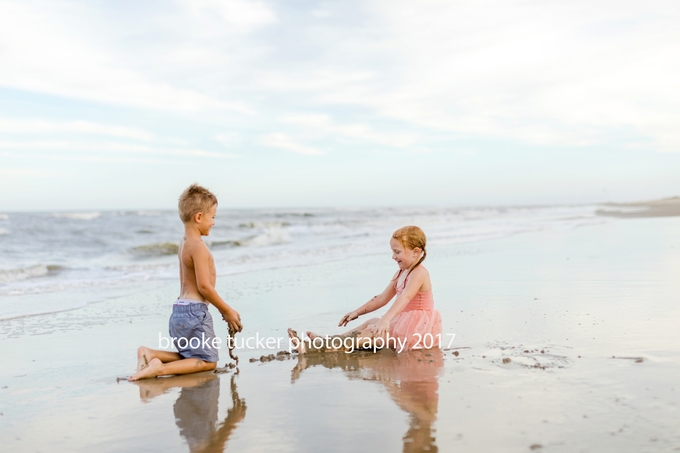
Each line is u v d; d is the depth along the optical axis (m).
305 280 7.84
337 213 51.38
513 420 2.24
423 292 3.85
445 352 3.50
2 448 2.19
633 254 9.34
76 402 2.78
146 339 4.46
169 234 22.00
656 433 2.06
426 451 1.98
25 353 4.00
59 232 20.39
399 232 3.93
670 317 4.26
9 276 9.45
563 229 18.64
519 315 4.59
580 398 2.47
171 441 2.21
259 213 49.16
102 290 7.60
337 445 2.08
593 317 4.36
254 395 2.77
